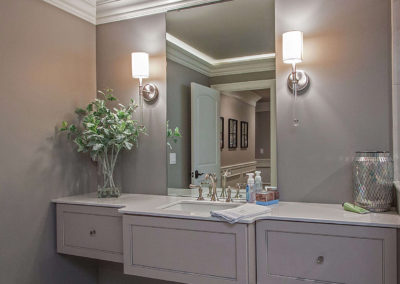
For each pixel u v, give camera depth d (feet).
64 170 7.88
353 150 6.26
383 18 6.05
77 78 8.27
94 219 7.08
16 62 6.75
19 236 6.81
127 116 7.72
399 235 4.71
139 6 8.21
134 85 8.41
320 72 6.49
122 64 8.55
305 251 5.24
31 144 7.06
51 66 7.55
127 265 6.32
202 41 7.61
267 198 6.32
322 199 6.51
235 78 7.28
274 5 6.93
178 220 5.82
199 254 5.66
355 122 6.25
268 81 6.97
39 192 7.25
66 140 7.93
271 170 6.89
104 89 8.73
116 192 7.73
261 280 5.54
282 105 6.82
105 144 7.56
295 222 5.29
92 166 8.68
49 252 7.48
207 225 5.57
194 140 7.68
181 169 7.81
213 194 7.24
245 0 7.20
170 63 7.98
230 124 7.32
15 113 6.72
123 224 6.36
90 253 7.13
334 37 6.39
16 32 6.75
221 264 5.48
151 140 8.20
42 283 7.30
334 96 6.39
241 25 7.23
